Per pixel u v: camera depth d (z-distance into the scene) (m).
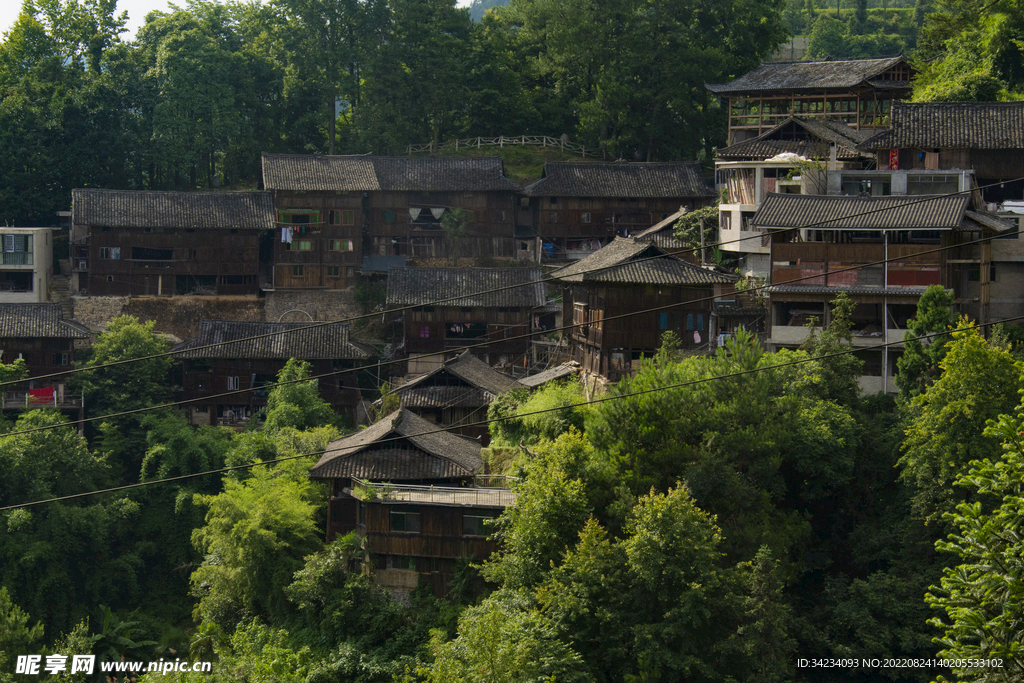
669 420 36.56
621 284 49.34
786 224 46.19
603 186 75.88
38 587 46.72
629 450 36.41
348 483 40.59
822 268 45.84
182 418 58.88
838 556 37.69
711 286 49.72
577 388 46.56
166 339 66.75
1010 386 34.16
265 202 73.94
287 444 50.25
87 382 60.22
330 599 36.88
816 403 38.69
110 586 49.03
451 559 37.44
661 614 30.83
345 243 74.94
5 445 49.66
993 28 67.25
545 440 37.72
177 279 73.50
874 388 44.31
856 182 51.78
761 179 59.56
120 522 50.56
